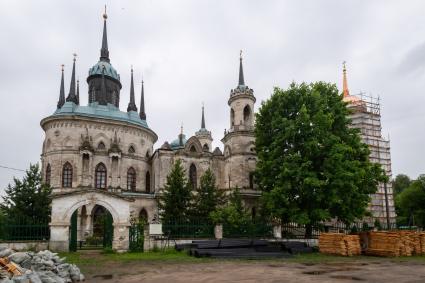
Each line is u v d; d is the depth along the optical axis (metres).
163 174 55.50
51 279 13.75
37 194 39.12
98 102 63.91
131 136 60.84
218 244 28.19
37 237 28.77
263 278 16.14
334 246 28.25
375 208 68.81
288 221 35.25
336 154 32.28
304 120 34.50
